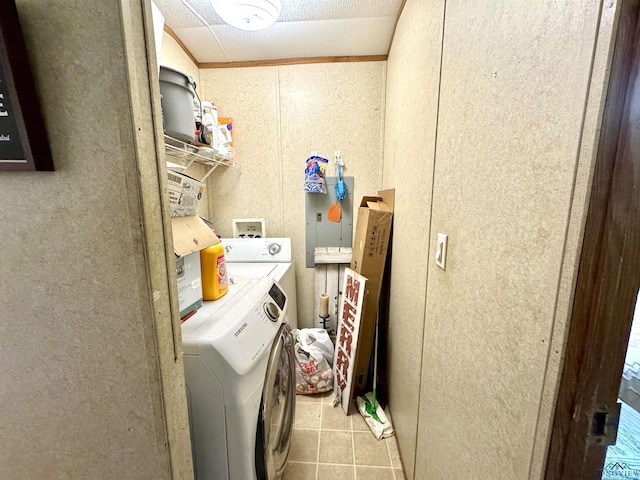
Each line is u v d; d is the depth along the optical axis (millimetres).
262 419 998
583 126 399
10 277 601
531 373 508
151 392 632
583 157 401
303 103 2307
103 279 586
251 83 2305
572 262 422
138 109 533
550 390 465
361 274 1802
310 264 2518
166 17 1725
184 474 725
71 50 500
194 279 1060
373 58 2215
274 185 2432
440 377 941
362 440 1611
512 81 558
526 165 519
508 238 575
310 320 2580
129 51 507
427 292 1081
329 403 1908
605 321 423
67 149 536
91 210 558
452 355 847
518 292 543
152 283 587
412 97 1344
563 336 440
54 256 583
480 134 684
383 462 1476
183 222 1053
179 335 689
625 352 429
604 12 366
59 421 667
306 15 1702
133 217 554
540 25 479
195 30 1870
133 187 542
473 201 721
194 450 929
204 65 2289
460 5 795
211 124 1722
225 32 1893
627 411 946
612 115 377
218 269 1191
